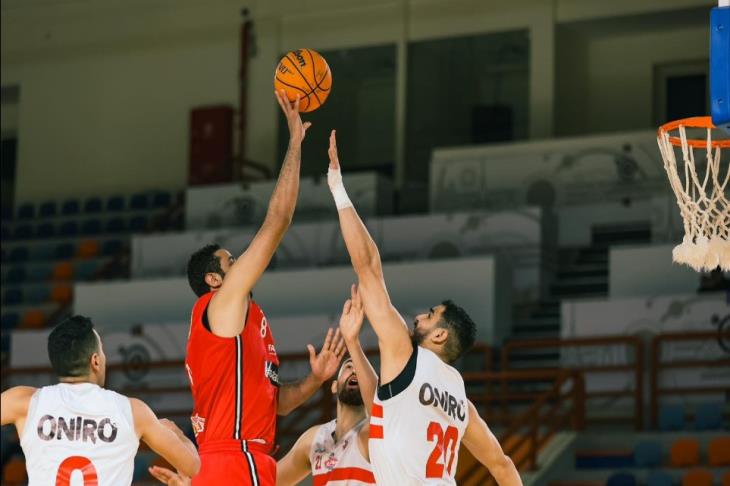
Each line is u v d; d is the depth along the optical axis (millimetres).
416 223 25438
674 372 20469
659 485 17812
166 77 32969
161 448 7367
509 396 20125
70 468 7113
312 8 31344
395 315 7531
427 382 7512
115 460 7203
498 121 29203
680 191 9406
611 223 26125
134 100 33219
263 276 24234
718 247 9102
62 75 34062
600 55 30141
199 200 28594
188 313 24891
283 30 31625
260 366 7977
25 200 33906
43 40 34281
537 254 24672
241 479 7734
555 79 28922
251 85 31766
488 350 21281
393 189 28609
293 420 20906
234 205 28234
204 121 31234
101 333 24125
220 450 7809
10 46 34531
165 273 26922
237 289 7680
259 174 31406
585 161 26672
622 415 20906
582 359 21281
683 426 19547
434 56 30016
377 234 25656
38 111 34156
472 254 25031
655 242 25016
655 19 28922
